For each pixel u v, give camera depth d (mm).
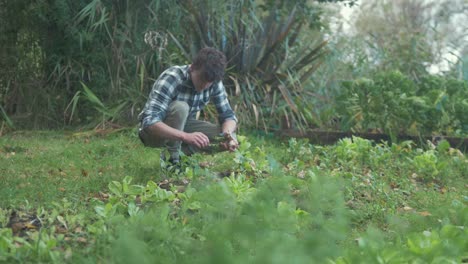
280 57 9008
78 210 3889
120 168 5664
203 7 8906
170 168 5188
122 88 9016
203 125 5535
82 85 9039
